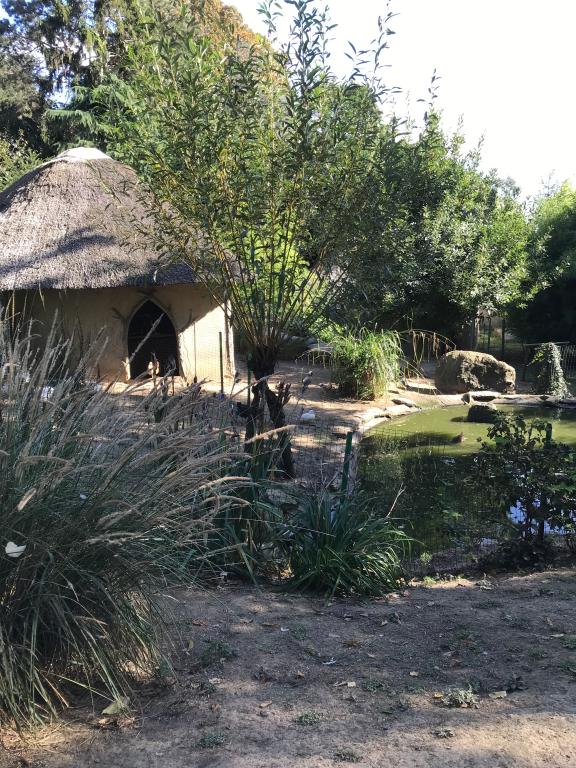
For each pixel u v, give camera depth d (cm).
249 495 538
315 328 931
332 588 507
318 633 426
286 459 795
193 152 750
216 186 778
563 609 463
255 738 297
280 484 582
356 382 1422
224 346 1505
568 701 318
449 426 1276
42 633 315
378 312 1773
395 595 513
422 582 557
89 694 333
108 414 368
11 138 2752
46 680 314
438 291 1889
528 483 598
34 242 1368
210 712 321
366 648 402
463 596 505
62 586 311
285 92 786
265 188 778
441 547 642
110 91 850
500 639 412
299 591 511
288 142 755
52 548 308
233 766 273
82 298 1379
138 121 803
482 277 1903
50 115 2806
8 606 306
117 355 1415
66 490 329
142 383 391
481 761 270
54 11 2980
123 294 1407
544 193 2314
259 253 828
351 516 550
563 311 2062
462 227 1883
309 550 528
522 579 548
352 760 275
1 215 1429
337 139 761
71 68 3027
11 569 306
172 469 380
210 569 500
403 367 1673
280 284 826
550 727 293
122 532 309
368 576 521
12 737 298
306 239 829
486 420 1309
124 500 324
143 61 802
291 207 800
